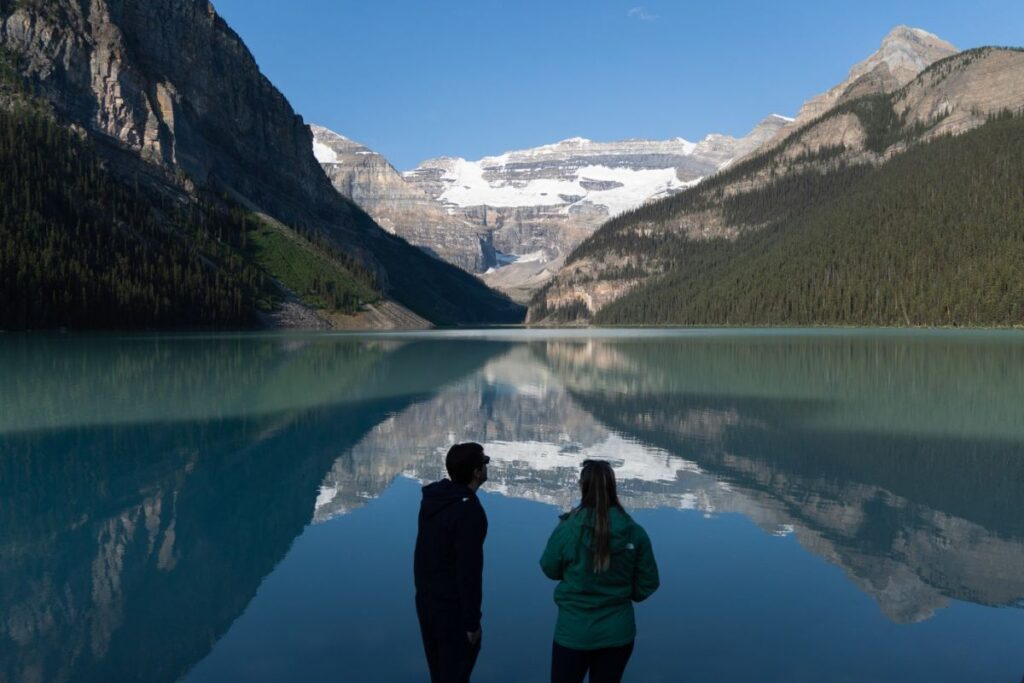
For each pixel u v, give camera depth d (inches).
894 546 513.0
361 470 780.0
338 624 383.6
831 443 928.3
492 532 553.0
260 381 1702.8
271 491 683.4
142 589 432.8
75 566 471.5
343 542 529.0
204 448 900.6
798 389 1546.5
